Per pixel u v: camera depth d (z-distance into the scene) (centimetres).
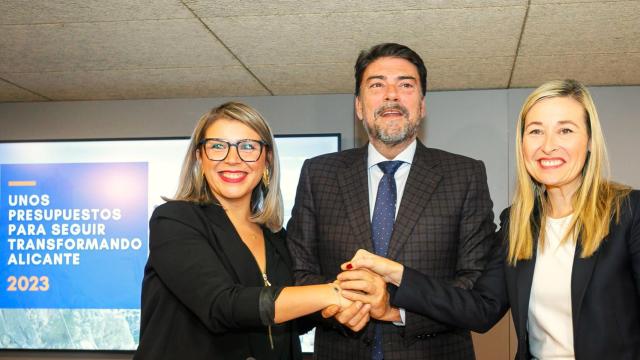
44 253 449
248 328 160
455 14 277
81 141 450
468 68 370
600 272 148
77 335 444
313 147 434
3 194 454
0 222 453
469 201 183
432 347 177
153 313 157
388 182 194
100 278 445
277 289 148
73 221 448
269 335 164
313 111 439
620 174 408
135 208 446
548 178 158
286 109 441
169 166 445
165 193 444
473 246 180
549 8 268
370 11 273
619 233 149
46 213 450
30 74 381
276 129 441
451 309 166
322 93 437
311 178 201
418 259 178
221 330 147
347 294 157
